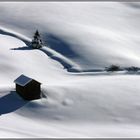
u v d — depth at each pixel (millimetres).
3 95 81250
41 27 140750
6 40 125562
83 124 73312
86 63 115562
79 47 124812
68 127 71625
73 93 83000
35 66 109562
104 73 109375
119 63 116375
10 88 84625
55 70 110188
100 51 123250
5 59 108875
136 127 72875
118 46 130375
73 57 118750
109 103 80562
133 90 86938
